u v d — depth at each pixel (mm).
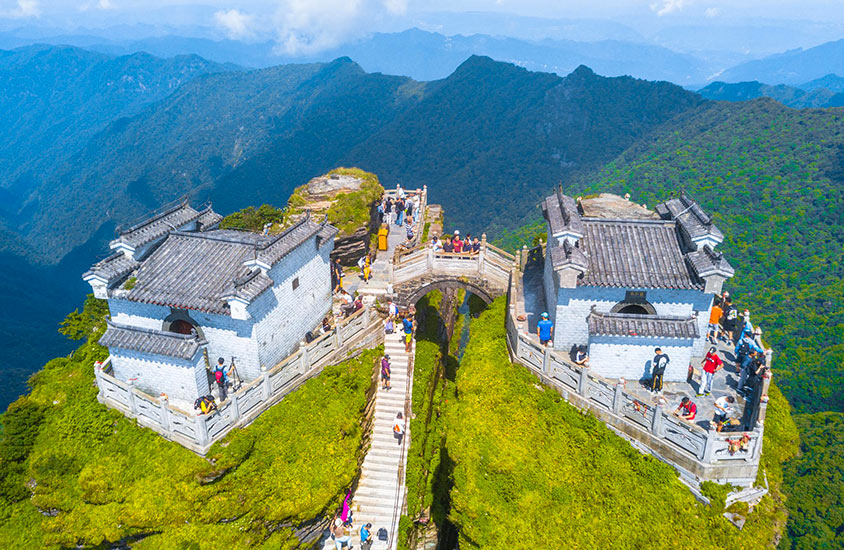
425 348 45156
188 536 26984
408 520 32688
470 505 27938
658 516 26516
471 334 37094
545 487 28094
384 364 35750
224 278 31047
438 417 41531
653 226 32938
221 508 27344
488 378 32875
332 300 40094
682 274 30797
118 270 31281
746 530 26266
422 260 40000
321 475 29266
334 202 46219
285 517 28266
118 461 28922
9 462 30500
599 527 26641
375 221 50125
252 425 29828
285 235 33375
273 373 31078
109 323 30672
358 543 31156
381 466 33781
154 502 27078
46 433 31375
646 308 31422
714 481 26469
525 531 26969
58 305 194625
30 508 29922
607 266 31156
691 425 26469
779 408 32719
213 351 31828
